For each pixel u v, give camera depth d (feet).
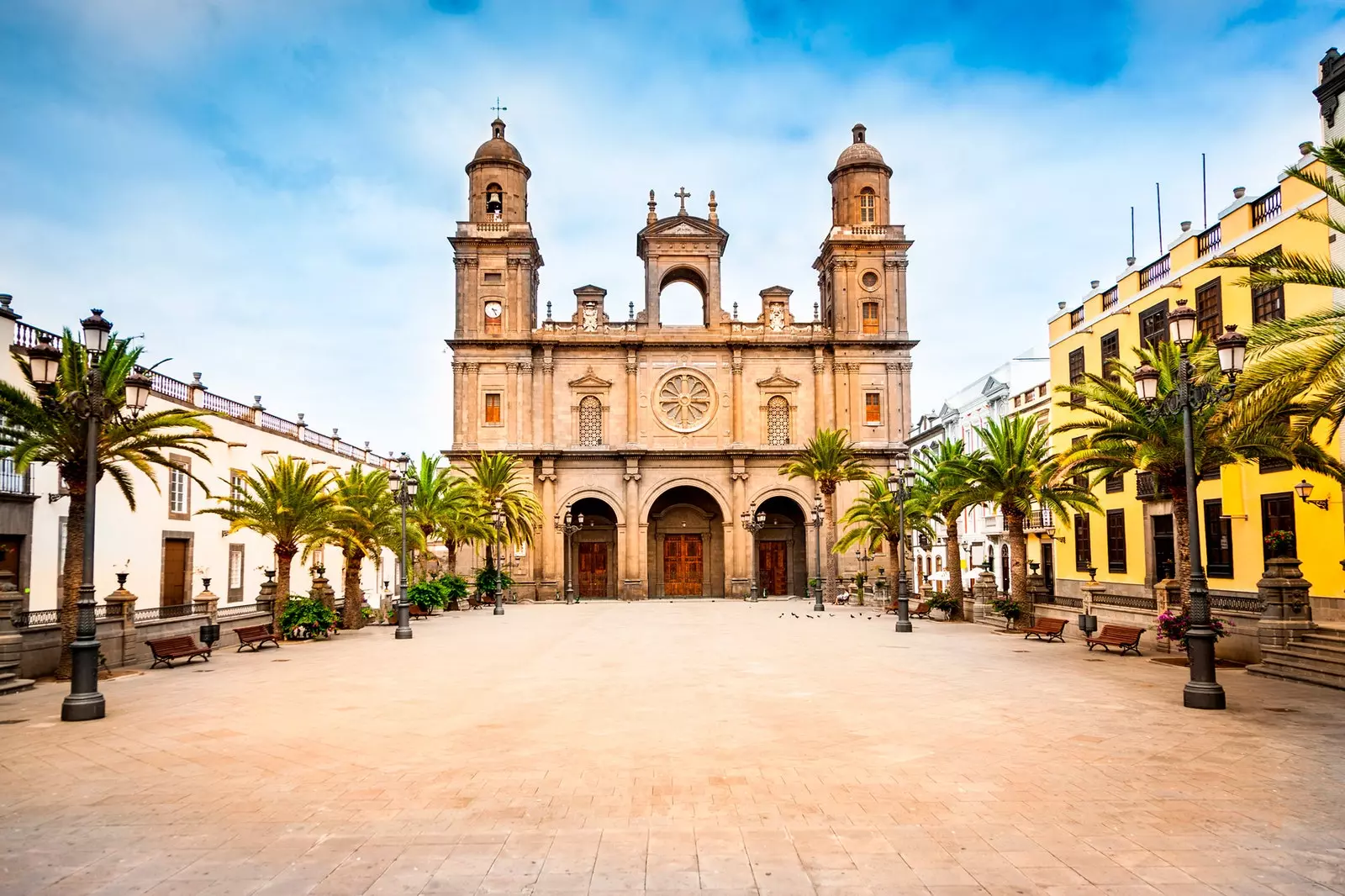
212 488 121.19
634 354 186.70
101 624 68.49
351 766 36.40
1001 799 30.78
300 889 23.26
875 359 185.68
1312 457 61.26
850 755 37.55
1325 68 72.95
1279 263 50.62
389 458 204.13
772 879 23.70
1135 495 106.93
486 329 183.83
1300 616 61.41
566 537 185.57
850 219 189.16
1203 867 24.27
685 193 191.83
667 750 38.83
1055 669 64.75
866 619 121.49
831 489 162.09
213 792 32.58
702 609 150.30
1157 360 71.61
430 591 135.74
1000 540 168.45
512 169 186.70
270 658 76.89
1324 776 33.53
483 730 43.68
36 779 34.50
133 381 52.65
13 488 84.12
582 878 23.93
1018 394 156.25
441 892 23.03
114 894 22.98
